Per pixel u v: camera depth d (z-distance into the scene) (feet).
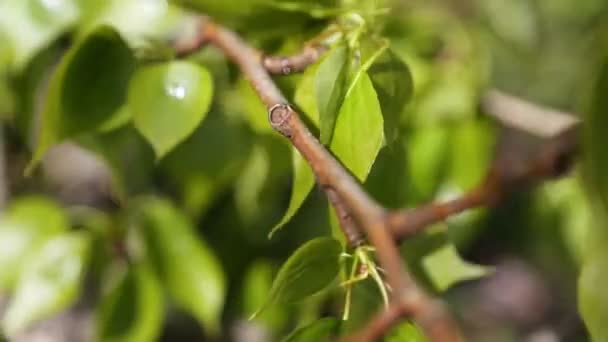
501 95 2.76
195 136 2.69
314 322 2.06
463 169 2.71
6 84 2.63
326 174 2.00
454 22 2.82
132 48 2.37
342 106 2.10
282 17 2.33
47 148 2.34
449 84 2.74
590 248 1.89
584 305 1.91
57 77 2.32
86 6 2.50
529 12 3.39
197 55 2.56
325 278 2.09
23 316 2.65
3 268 2.67
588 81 1.85
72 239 2.68
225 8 2.34
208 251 2.70
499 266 3.53
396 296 1.86
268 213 2.83
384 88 2.14
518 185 1.98
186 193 2.76
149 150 2.72
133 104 2.30
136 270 2.69
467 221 2.73
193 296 2.69
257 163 2.69
